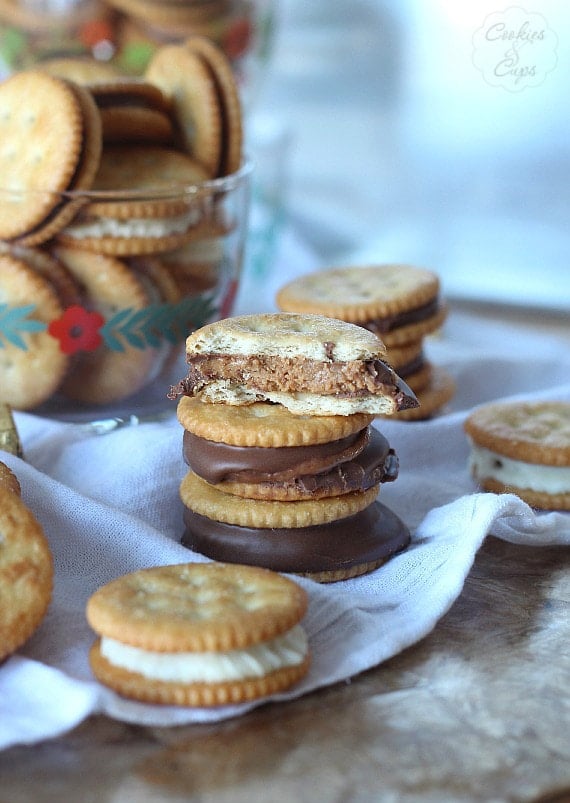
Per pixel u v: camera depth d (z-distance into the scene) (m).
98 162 0.49
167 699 0.39
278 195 0.68
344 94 0.81
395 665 0.41
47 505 0.45
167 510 0.47
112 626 0.39
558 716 0.39
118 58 0.59
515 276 0.80
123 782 0.37
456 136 0.79
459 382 0.57
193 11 0.58
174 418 0.51
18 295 0.48
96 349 0.49
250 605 0.40
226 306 0.53
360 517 0.45
